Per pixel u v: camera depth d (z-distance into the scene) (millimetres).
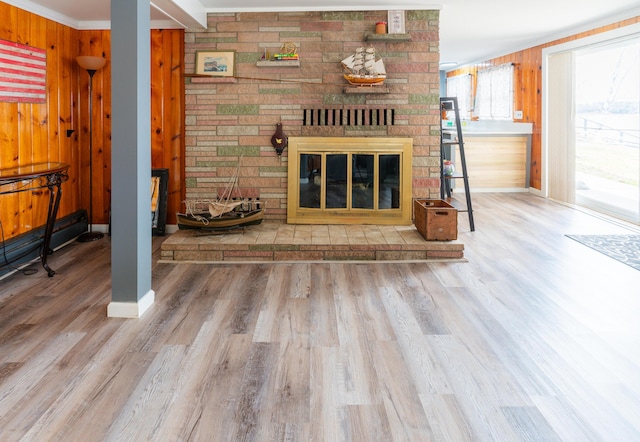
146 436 1807
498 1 4883
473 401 2051
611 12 5422
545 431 1839
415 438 1800
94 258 4355
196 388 2150
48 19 4613
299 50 4988
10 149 4070
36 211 4469
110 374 2266
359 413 1964
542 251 4535
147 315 2998
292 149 5031
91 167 5129
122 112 2881
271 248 4270
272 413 1962
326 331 2773
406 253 4277
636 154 6066
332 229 4852
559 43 6820
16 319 2920
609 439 1789
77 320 2912
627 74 6188
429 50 4973
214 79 4961
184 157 5289
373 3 4809
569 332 2750
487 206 6859
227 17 4969
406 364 2383
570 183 6879
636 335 2703
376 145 4992
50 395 2078
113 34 2846
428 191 5105
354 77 4773
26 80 4262
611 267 4027
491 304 3203
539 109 7551
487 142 8008
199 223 4469
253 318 2963
